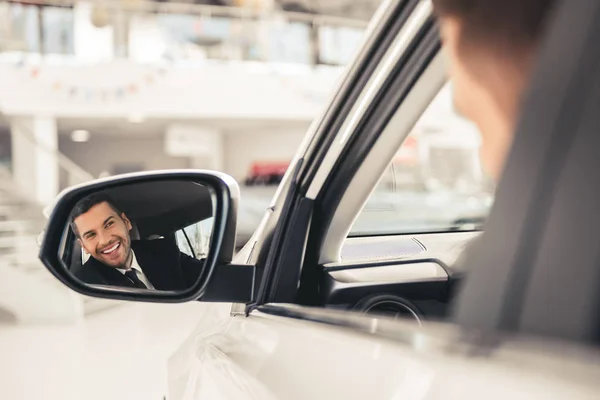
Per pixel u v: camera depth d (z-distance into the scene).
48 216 1.18
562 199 0.41
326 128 1.26
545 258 0.42
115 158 21.28
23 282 8.91
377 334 0.68
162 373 6.20
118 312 9.09
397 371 0.59
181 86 15.03
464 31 0.52
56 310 8.63
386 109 1.23
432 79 1.16
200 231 1.16
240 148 19.33
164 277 1.16
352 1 17.00
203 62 15.31
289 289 1.27
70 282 1.16
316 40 16.23
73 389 5.71
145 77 14.84
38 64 14.30
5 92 14.15
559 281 0.41
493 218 0.47
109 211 1.17
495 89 0.51
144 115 15.34
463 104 0.54
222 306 1.49
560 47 0.44
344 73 1.20
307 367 0.77
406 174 1.47
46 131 15.16
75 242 1.17
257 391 0.90
